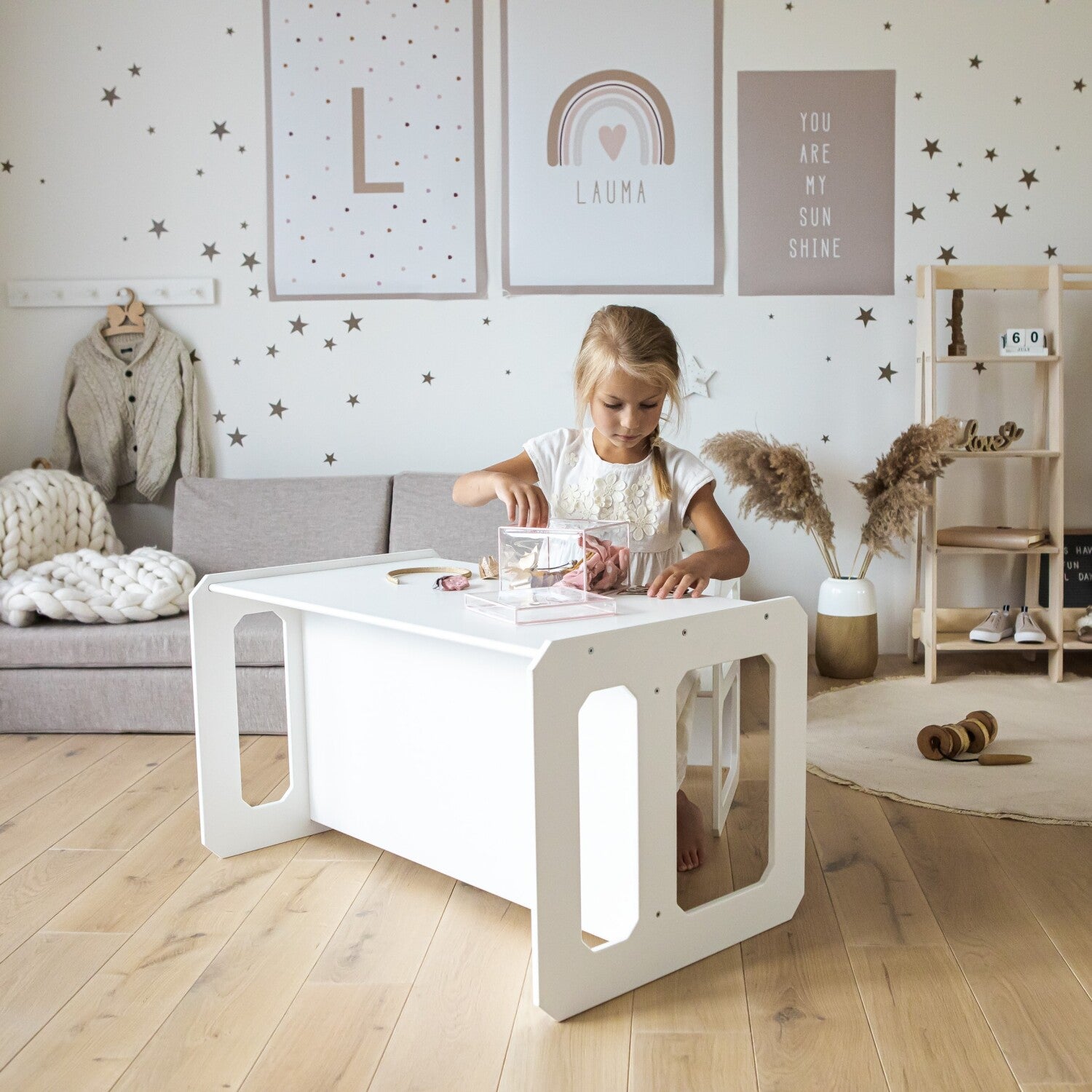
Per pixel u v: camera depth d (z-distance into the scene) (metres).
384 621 1.51
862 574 3.28
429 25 3.39
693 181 3.42
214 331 3.51
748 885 1.77
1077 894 1.74
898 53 3.39
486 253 3.46
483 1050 1.32
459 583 1.75
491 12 3.38
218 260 3.49
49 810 2.18
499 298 3.47
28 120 3.46
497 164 3.43
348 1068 1.28
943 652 3.50
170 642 2.67
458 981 1.48
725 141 3.41
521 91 3.40
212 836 1.92
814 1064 1.28
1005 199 3.44
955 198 3.44
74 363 3.45
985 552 3.21
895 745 2.55
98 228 3.49
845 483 3.52
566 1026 1.37
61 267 3.51
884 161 3.42
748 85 3.39
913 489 3.07
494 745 1.64
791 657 1.61
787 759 1.62
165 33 3.43
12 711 2.72
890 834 2.00
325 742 1.98
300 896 1.77
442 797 1.75
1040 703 2.95
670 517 1.88
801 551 3.55
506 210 3.44
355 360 3.52
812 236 3.44
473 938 1.62
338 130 3.44
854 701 2.97
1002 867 1.85
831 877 1.82
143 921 1.67
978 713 2.54
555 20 3.38
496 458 3.53
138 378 3.46
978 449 3.25
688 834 1.83
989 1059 1.28
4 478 3.07
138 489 3.47
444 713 1.72
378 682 1.84
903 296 3.46
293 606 1.69
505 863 1.65
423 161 3.44
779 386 3.49
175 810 2.17
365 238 3.47
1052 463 3.25
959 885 1.78
